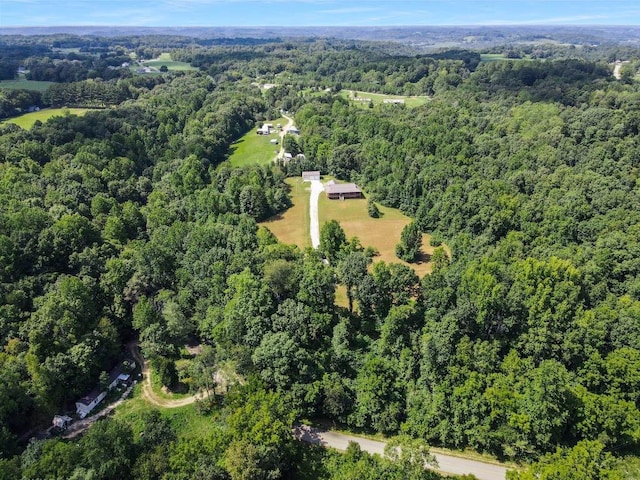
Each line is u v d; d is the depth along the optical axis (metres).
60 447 64.19
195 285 102.38
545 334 83.12
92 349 85.31
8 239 99.38
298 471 71.19
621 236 117.88
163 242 117.00
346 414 79.50
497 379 76.50
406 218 162.12
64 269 106.75
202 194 153.75
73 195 139.12
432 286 93.25
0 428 70.00
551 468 60.91
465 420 73.81
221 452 66.38
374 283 94.00
